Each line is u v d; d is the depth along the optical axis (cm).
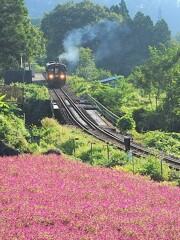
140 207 3650
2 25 15988
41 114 10050
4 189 3934
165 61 13688
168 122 11912
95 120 10506
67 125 9500
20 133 6788
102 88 14950
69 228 2992
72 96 13838
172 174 5772
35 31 18550
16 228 2905
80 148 7125
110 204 3656
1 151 5744
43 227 2970
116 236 2878
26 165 5041
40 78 18600
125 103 14612
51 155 5816
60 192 3938
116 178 4794
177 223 3284
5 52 15888
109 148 7150
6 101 9719
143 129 11694
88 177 4700
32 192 3931
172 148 8175
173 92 12131
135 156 7031
